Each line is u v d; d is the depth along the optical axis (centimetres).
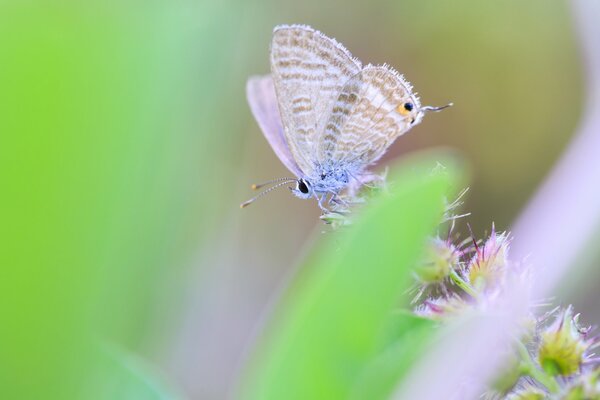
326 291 6
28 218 5
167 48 5
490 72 36
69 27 5
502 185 35
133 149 5
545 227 24
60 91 5
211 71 6
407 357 6
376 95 20
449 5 36
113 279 5
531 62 35
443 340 6
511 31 36
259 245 35
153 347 6
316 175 20
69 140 5
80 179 5
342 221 14
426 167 7
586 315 23
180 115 5
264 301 33
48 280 5
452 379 6
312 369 6
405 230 6
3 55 5
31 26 5
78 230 5
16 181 5
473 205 35
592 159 24
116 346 5
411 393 6
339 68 20
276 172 34
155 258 5
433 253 12
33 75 5
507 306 11
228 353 31
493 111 36
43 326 5
